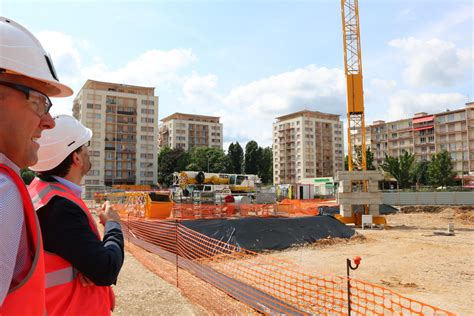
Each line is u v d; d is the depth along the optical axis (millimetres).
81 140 2027
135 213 20141
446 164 68938
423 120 104438
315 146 127938
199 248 10422
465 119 95688
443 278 8977
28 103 1253
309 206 28359
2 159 1152
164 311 5508
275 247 12891
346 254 12391
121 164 83625
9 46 1189
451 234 18094
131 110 86000
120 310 5562
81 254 1577
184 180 33375
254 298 5656
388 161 68500
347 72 23859
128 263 9266
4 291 975
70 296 1663
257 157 106562
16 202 1081
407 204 40562
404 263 10797
